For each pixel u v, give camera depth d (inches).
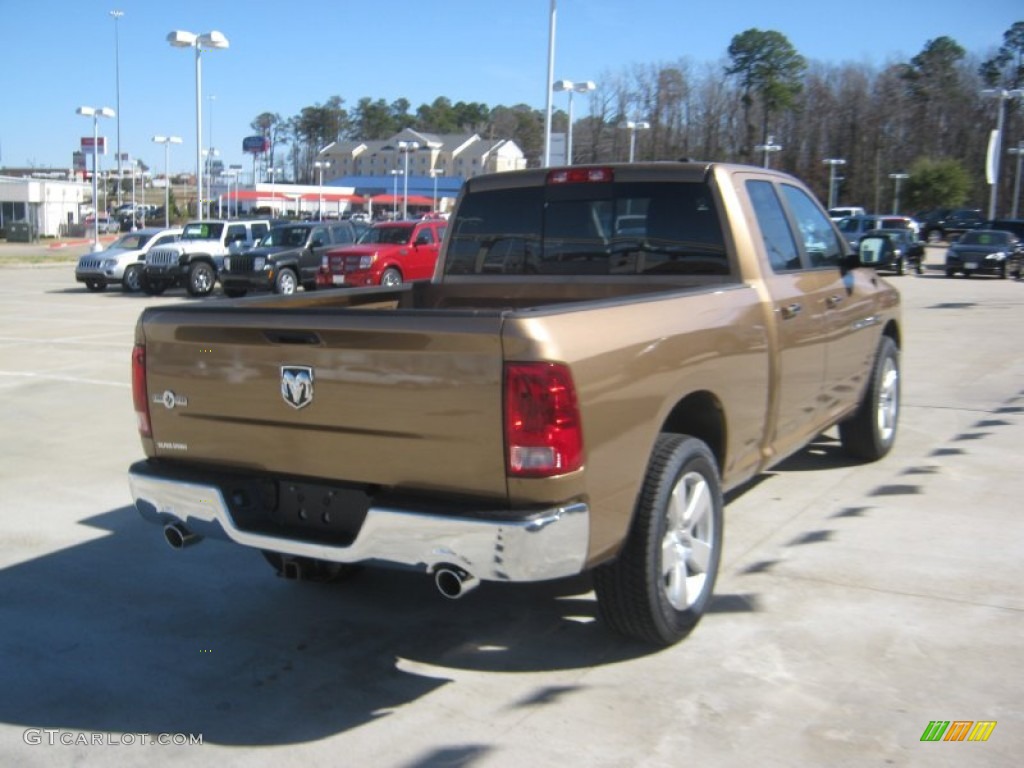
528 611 179.8
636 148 2950.3
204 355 151.9
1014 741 131.2
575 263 208.2
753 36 3056.1
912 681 147.6
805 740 132.1
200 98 1342.3
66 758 132.3
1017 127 3558.1
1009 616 170.1
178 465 159.9
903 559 197.9
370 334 134.8
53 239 2352.4
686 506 161.2
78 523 234.7
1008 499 237.0
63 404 375.2
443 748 133.1
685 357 155.9
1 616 180.5
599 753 130.4
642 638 158.2
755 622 169.6
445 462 133.0
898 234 1307.8
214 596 190.2
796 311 200.4
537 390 126.3
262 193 3299.7
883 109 3624.5
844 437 269.6
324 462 143.3
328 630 173.6
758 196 204.7
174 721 142.3
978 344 539.8
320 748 134.0
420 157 5393.7
